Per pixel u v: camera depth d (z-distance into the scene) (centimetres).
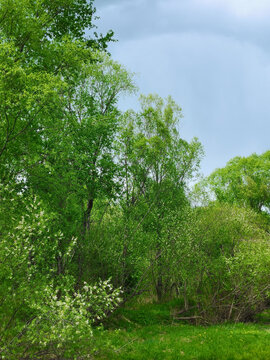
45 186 1493
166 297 2380
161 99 2723
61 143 1580
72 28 2080
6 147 1423
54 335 893
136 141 2280
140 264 1930
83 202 1845
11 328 1007
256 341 1440
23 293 966
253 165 5459
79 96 2159
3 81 1280
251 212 2711
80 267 1711
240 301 2017
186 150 2508
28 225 1016
